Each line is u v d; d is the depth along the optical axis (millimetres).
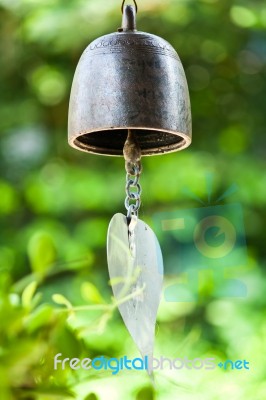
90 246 8195
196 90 8594
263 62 8461
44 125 8609
